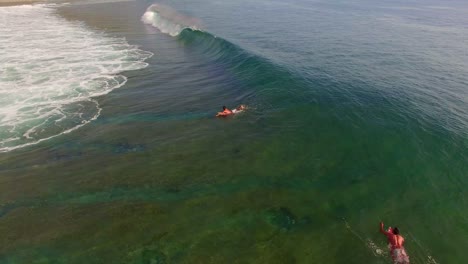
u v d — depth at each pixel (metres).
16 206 13.01
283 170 15.08
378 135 17.72
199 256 10.80
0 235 11.64
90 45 36.19
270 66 27.20
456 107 21.55
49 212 12.68
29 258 10.76
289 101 21.59
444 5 79.19
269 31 43.16
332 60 30.73
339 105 20.83
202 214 12.52
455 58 33.16
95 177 14.66
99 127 19.25
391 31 45.47
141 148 17.00
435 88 24.73
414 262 10.95
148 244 11.21
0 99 22.45
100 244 11.21
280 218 12.40
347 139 17.41
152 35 42.03
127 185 14.09
